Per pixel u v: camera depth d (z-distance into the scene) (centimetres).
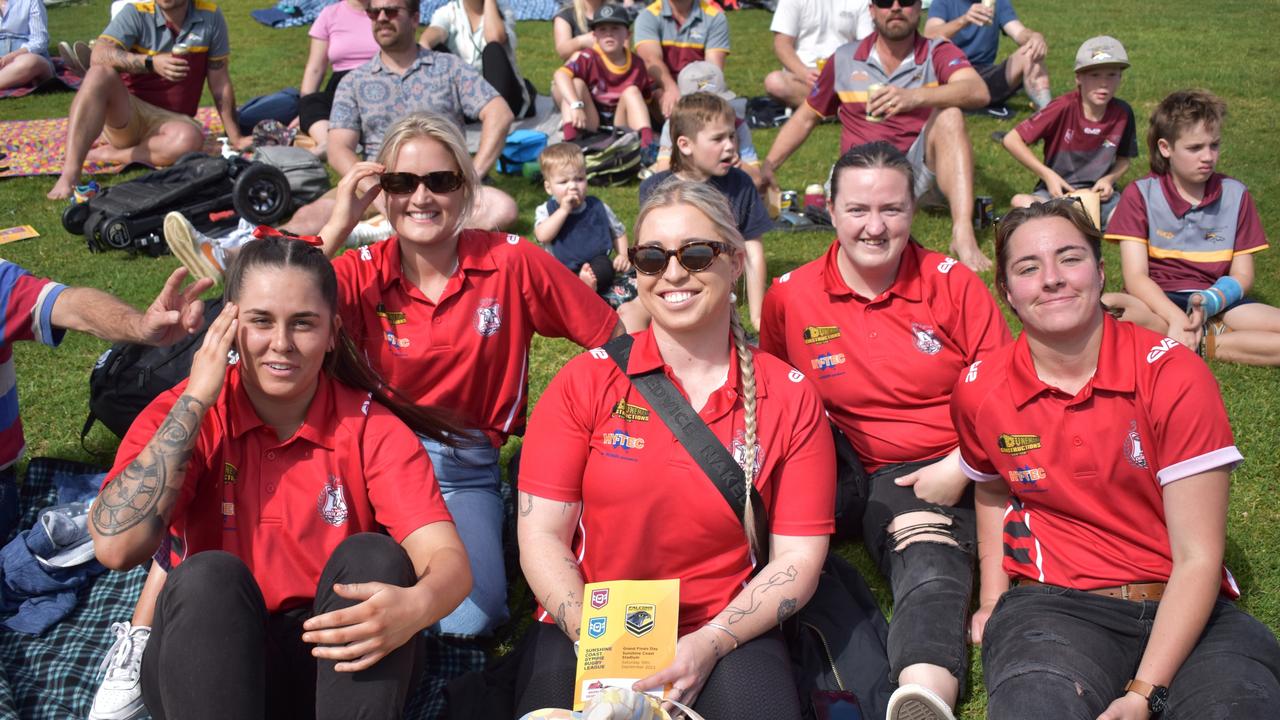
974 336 382
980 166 866
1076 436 312
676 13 967
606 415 310
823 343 398
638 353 312
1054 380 322
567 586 300
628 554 308
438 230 363
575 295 394
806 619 341
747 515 301
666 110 942
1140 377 304
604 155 845
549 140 901
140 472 278
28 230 746
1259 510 416
